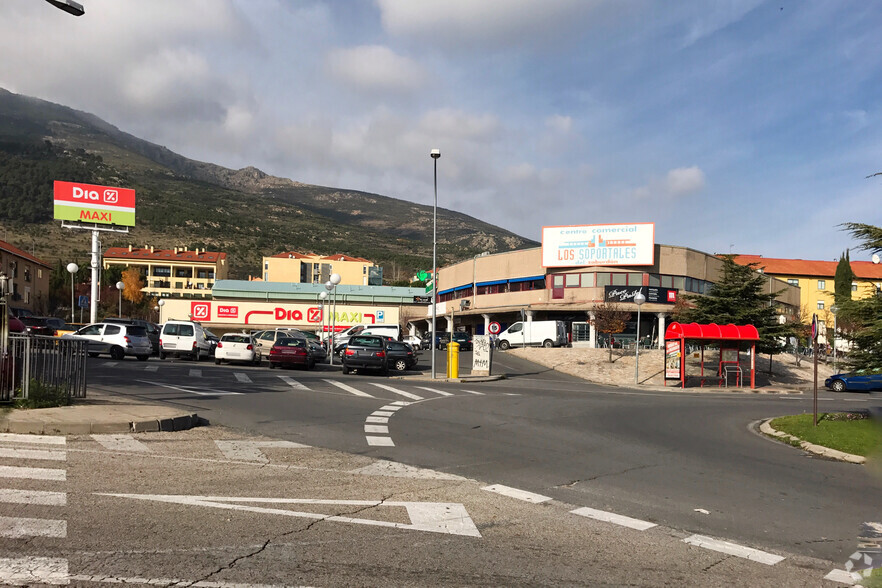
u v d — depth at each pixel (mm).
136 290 101188
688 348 40344
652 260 59031
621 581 5340
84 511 6438
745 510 8031
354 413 15805
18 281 74688
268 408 15836
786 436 14836
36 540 5512
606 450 12109
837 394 33469
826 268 102750
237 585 4809
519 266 66250
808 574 5727
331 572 5188
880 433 13039
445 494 8109
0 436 10102
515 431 14016
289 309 75562
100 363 27828
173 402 15852
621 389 31672
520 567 5539
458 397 21203
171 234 172000
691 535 6816
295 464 9555
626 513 7609
